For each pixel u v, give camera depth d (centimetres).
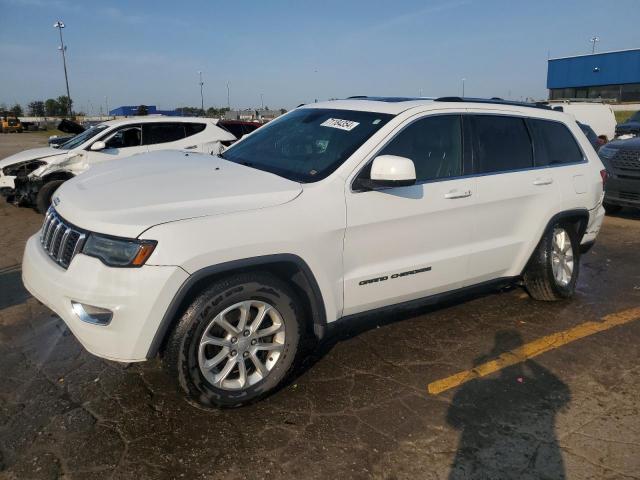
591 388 361
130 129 984
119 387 344
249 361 327
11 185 925
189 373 296
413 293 387
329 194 336
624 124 1773
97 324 282
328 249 332
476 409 332
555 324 463
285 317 324
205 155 439
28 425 302
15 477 261
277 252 309
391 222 359
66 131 1245
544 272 479
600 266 645
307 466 276
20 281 544
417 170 382
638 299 529
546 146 475
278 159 391
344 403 333
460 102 424
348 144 368
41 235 355
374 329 442
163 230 279
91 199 314
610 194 901
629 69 4869
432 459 285
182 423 308
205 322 295
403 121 378
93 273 279
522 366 388
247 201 311
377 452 289
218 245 288
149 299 275
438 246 393
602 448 299
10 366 368
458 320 466
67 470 267
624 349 419
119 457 278
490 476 275
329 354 397
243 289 303
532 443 301
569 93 5350
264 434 300
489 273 436
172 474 267
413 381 362
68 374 358
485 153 424
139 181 336
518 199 438
